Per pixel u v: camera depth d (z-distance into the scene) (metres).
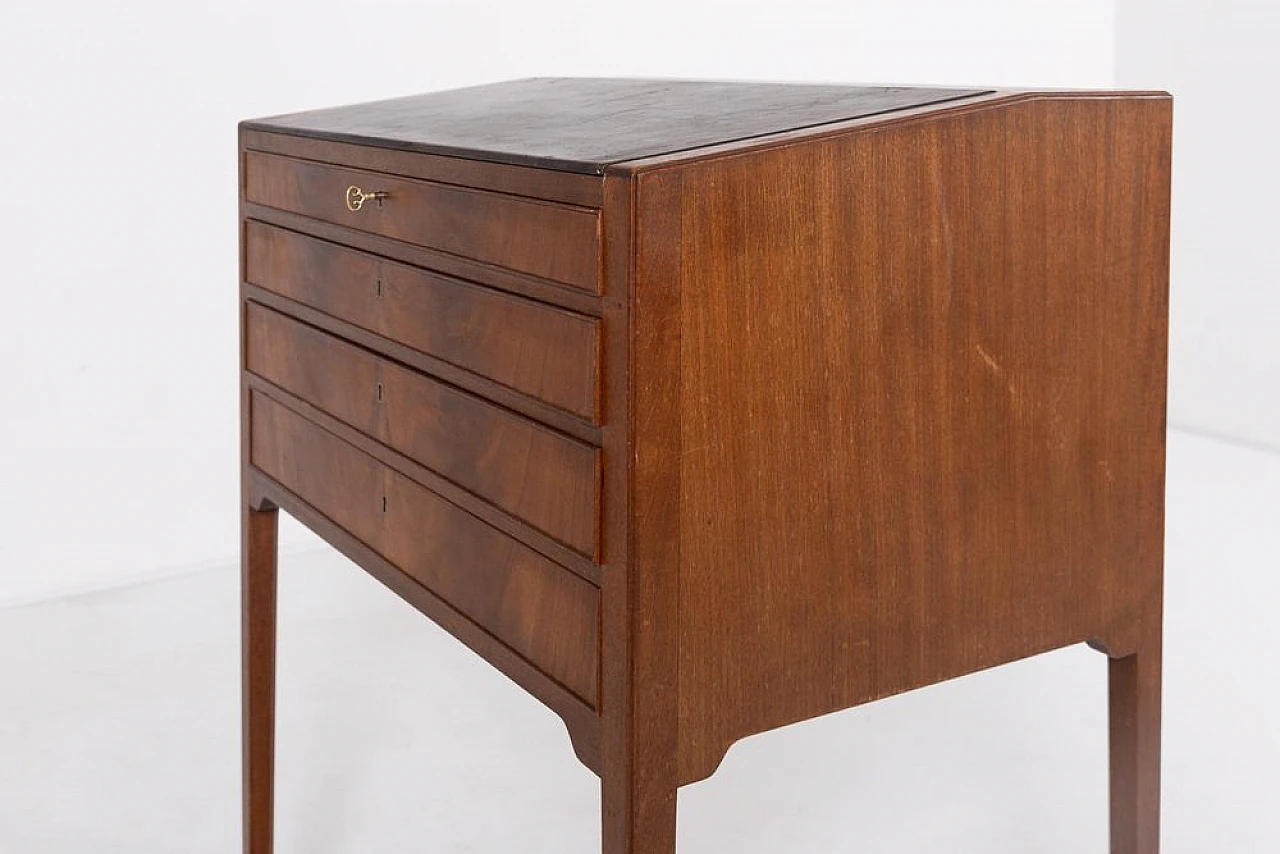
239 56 4.07
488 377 1.73
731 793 2.82
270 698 2.54
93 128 3.92
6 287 3.89
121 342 4.05
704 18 4.71
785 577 1.65
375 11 4.21
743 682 1.64
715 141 1.58
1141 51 5.48
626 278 1.49
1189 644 3.40
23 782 2.92
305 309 2.21
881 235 1.64
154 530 4.17
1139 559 1.93
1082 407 1.84
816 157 1.58
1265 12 5.04
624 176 1.47
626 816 1.58
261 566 2.49
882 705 3.19
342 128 2.09
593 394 1.54
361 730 3.14
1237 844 2.55
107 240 3.99
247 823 2.54
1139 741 2.00
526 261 1.63
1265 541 4.11
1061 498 1.85
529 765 2.98
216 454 4.22
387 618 3.79
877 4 5.02
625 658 1.55
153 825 2.75
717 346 1.55
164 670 3.48
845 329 1.63
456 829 2.73
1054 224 1.77
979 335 1.74
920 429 1.71
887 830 2.66
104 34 3.89
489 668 3.47
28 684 3.40
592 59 4.55
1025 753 2.96
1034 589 1.85
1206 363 5.36
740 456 1.59
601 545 1.57
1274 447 5.14
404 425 1.95
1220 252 5.27
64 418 4.02
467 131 1.91
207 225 4.11
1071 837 2.62
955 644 1.80
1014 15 5.31
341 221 2.07
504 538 1.75
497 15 4.39
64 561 4.06
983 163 1.70
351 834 2.71
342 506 2.16
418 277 1.87
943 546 1.76
